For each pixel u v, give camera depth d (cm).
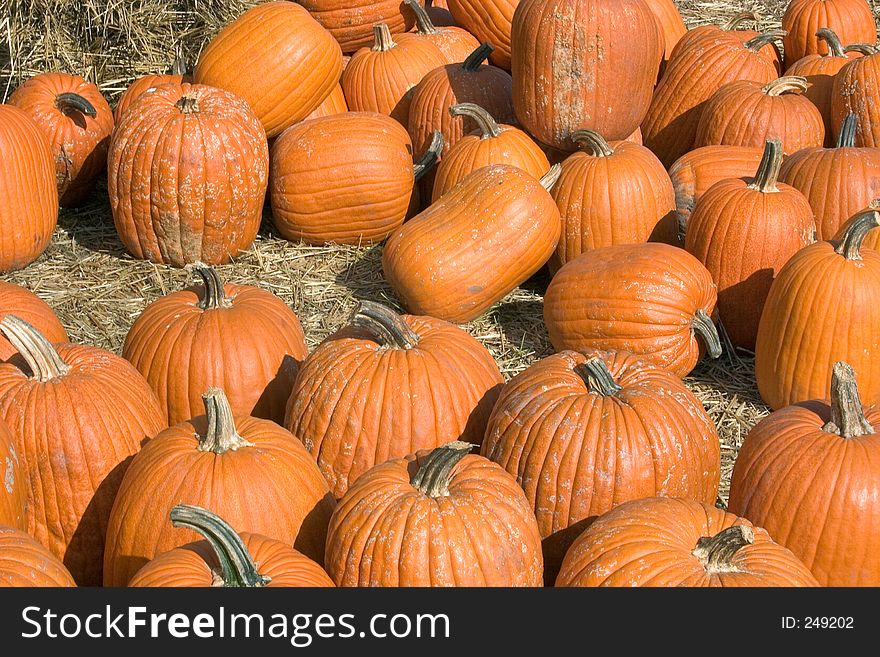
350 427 407
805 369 482
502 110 678
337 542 338
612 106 616
